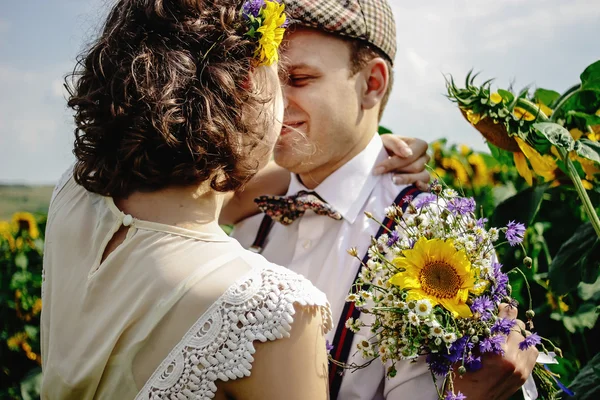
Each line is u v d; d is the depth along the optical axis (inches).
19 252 167.5
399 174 67.6
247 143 42.8
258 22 43.5
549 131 58.1
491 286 50.6
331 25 61.7
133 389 38.4
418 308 46.6
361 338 58.0
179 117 39.3
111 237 42.6
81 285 42.9
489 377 51.0
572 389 67.7
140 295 39.8
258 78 45.3
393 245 52.7
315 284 65.2
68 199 48.3
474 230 51.1
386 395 56.8
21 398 153.9
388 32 67.0
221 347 38.1
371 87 67.0
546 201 88.3
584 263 68.9
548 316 88.3
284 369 38.9
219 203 45.2
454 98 60.9
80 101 42.2
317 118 63.0
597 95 64.4
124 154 40.5
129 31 42.7
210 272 39.6
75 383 40.4
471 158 125.8
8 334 159.3
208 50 41.3
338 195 66.6
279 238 71.8
